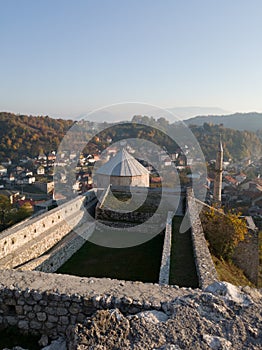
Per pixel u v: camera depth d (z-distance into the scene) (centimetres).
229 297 530
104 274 1129
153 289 586
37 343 563
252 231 1598
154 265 1193
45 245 1200
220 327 468
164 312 515
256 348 436
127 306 536
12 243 1034
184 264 935
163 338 449
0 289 580
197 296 525
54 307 562
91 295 555
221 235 1466
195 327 467
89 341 446
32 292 569
